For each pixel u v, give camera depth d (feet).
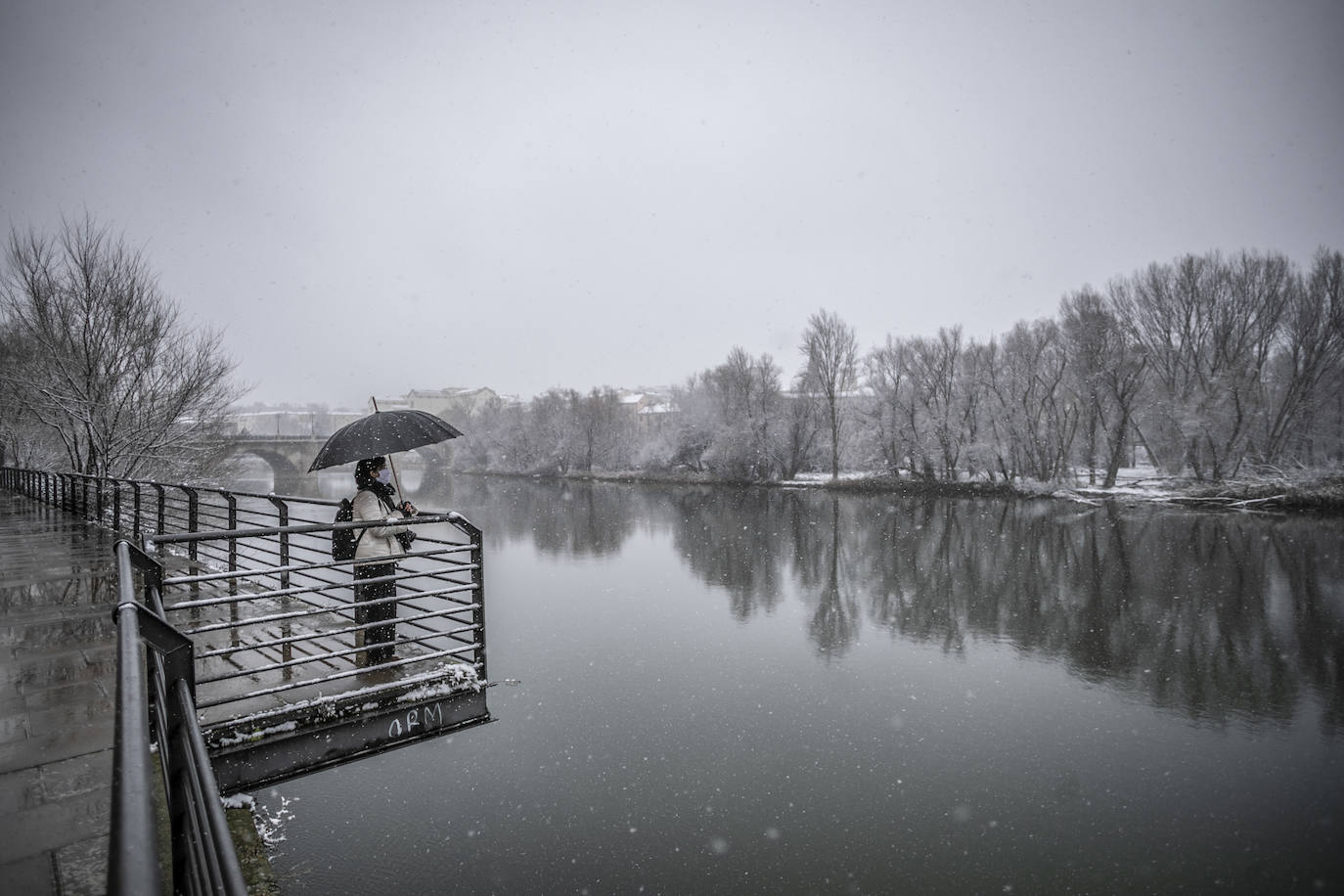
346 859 26.21
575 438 223.10
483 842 27.81
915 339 153.28
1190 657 50.96
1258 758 36.24
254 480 213.46
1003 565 79.36
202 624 22.44
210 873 5.24
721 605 64.49
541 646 52.49
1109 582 71.15
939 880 26.50
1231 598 64.85
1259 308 132.57
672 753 35.76
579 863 26.23
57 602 23.00
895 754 36.06
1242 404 122.01
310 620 23.26
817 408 172.45
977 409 141.69
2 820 10.27
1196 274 138.92
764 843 28.53
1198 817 30.86
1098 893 26.07
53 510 51.29
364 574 18.51
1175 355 140.15
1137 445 159.84
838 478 160.35
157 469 67.41
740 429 171.94
